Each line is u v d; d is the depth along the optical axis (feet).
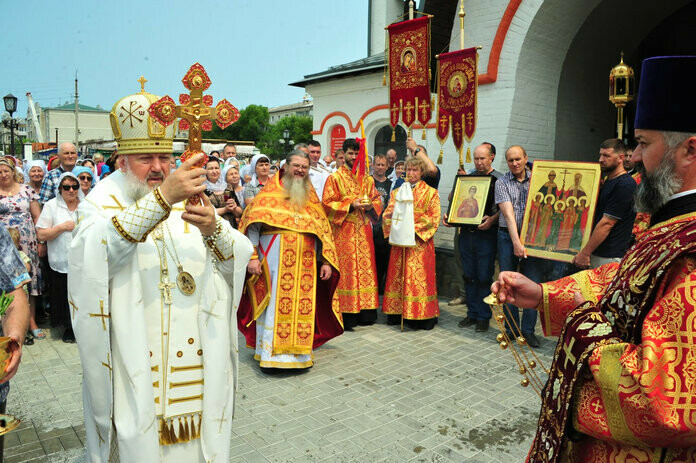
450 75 21.70
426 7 26.30
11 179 20.29
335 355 17.66
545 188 17.47
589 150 29.35
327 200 20.36
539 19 23.53
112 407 7.28
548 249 17.24
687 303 4.11
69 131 228.43
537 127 25.70
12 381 15.57
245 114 232.73
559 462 5.08
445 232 27.02
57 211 19.38
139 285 7.45
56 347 18.71
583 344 4.78
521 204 18.44
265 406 13.65
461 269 24.40
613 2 25.11
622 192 15.71
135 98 7.70
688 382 4.06
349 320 20.85
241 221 16.42
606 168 16.31
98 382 7.30
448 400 14.01
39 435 12.34
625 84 18.89
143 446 7.20
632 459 4.58
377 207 22.63
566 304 6.07
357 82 42.14
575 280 6.16
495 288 6.43
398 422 12.76
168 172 8.17
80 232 7.32
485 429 12.42
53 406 13.87
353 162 21.48
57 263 19.06
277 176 16.93
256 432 12.25
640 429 4.19
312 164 25.85
